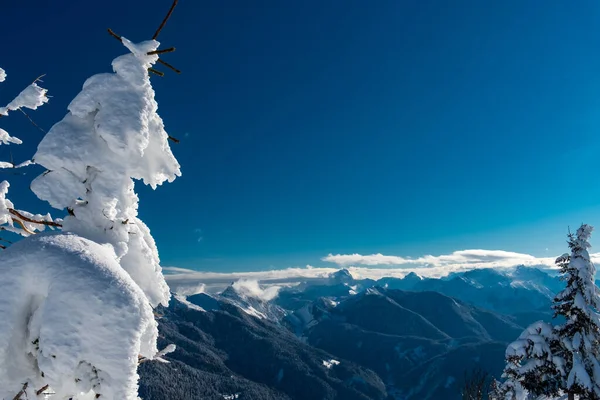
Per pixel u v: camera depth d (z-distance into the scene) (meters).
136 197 4.30
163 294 4.40
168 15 4.18
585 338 21.47
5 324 3.11
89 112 4.09
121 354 2.97
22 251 3.31
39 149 3.86
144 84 4.10
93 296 3.06
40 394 3.16
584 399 21.09
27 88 4.05
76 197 3.91
